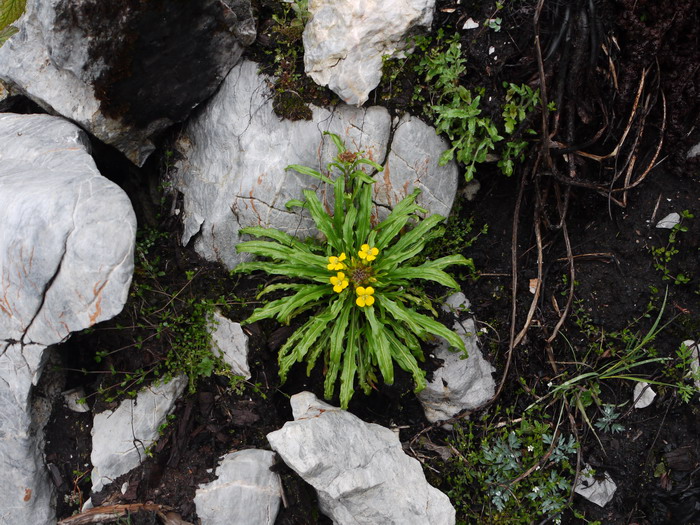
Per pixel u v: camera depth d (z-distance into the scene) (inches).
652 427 24.4
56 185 21.4
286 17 24.2
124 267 21.2
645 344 24.4
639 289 24.5
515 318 24.8
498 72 23.4
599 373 24.6
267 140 24.0
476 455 24.6
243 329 24.4
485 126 23.1
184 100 24.2
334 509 23.3
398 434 25.4
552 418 24.8
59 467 23.7
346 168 23.4
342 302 23.0
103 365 24.2
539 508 24.2
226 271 24.7
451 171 24.3
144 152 24.9
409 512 23.1
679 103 23.2
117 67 22.4
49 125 23.4
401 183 24.0
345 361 23.0
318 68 23.3
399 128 23.7
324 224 23.2
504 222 25.3
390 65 23.1
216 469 23.8
